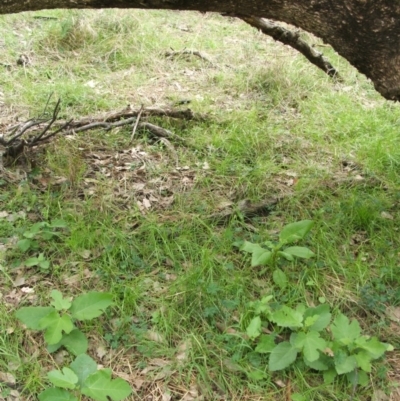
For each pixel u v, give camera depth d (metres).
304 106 3.64
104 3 2.20
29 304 2.11
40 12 4.77
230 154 3.07
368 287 2.20
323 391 1.82
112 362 1.92
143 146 3.10
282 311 1.96
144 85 3.88
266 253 2.21
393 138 3.25
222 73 4.05
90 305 1.98
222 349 1.94
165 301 2.10
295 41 3.27
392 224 2.52
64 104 3.51
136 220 2.52
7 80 3.75
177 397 1.83
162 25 4.85
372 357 1.84
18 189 2.62
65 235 2.40
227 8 2.17
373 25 1.99
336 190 2.77
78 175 2.76
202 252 2.29
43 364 1.90
